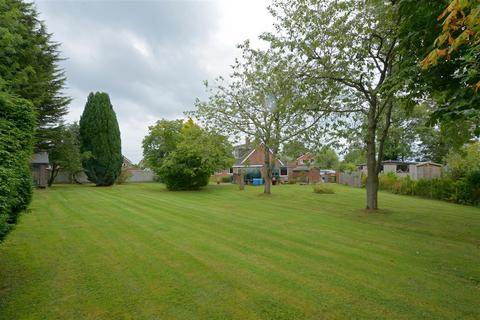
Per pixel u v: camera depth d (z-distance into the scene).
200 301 3.71
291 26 10.62
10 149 4.48
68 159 22.53
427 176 23.30
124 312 3.42
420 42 6.81
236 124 17.81
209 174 23.67
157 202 14.17
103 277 4.47
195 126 22.72
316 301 3.74
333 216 10.57
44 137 21.02
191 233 7.51
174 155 21.98
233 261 5.30
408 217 10.47
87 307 3.52
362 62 10.03
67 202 13.38
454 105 5.72
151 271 4.75
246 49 16.11
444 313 3.46
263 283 4.31
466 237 7.45
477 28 2.62
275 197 17.53
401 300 3.79
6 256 5.42
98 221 8.97
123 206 12.46
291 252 5.93
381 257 5.67
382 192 22.11
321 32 9.96
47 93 19.75
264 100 16.45
